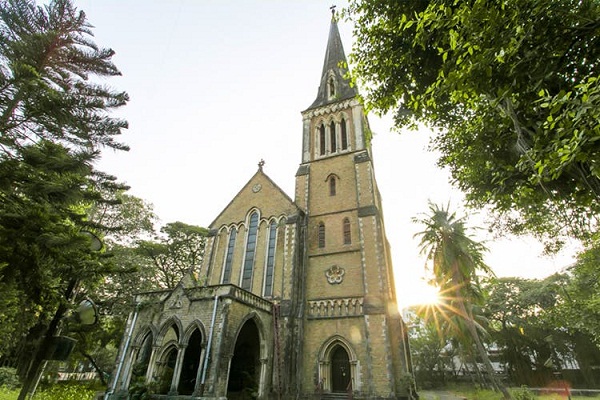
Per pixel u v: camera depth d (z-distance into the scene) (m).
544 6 4.86
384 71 11.85
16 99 9.32
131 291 30.12
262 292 25.84
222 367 16.70
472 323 28.41
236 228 30.64
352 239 26.92
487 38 5.36
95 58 11.78
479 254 31.16
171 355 21.86
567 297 31.44
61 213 9.48
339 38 46.06
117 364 19.41
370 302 23.17
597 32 5.09
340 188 30.27
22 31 10.38
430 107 12.28
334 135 34.94
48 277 8.22
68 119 9.96
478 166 11.89
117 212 33.16
